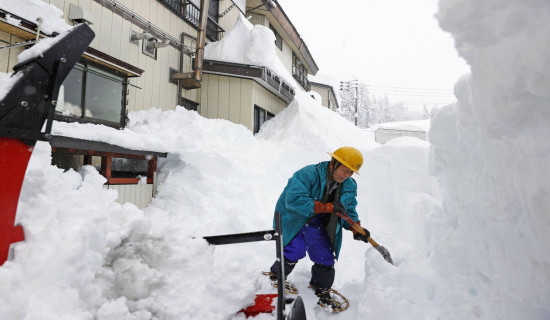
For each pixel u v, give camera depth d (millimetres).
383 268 2385
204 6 9766
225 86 10719
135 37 7996
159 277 1489
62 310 1150
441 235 2143
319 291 2506
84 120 5734
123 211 1539
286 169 7527
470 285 1854
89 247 1315
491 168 1361
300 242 2572
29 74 1221
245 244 3936
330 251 2502
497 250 1512
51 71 1302
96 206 1526
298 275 3133
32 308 1099
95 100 5992
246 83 10742
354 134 10156
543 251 1125
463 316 1734
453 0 901
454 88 1525
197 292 1573
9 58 4812
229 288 1665
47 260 1203
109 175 5172
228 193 5879
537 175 1005
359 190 5449
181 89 9773
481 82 1050
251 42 10602
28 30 4684
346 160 2338
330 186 2533
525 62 811
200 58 9617
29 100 1222
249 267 3254
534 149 991
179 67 9883
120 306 1309
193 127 6875
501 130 1070
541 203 1013
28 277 1168
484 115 1118
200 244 1688
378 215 5105
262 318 1712
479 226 1667
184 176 6066
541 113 918
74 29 1397
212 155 6145
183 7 10016
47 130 1297
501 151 1209
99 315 1259
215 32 12109
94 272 1319
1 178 1172
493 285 1623
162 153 6043
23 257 1223
